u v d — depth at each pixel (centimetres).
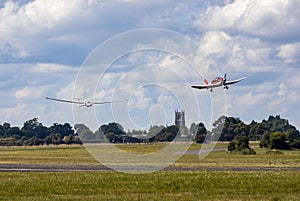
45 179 8581
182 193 7006
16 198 6638
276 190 7250
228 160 14625
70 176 9069
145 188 7519
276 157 16425
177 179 8462
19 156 17900
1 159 15662
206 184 7838
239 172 9719
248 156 17175
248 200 6394
